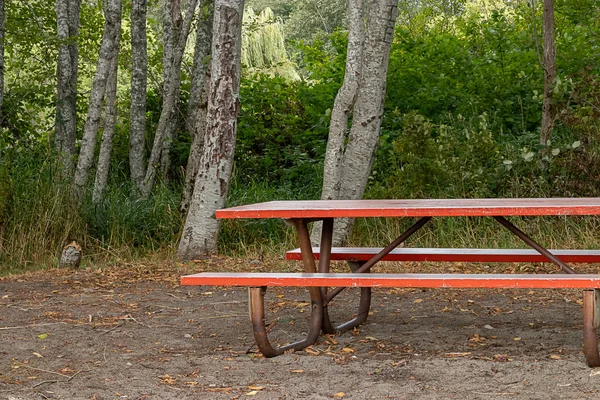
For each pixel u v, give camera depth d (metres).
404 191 9.80
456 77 12.48
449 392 3.60
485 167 10.11
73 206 9.35
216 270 7.72
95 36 14.18
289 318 5.38
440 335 4.78
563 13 12.80
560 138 10.95
